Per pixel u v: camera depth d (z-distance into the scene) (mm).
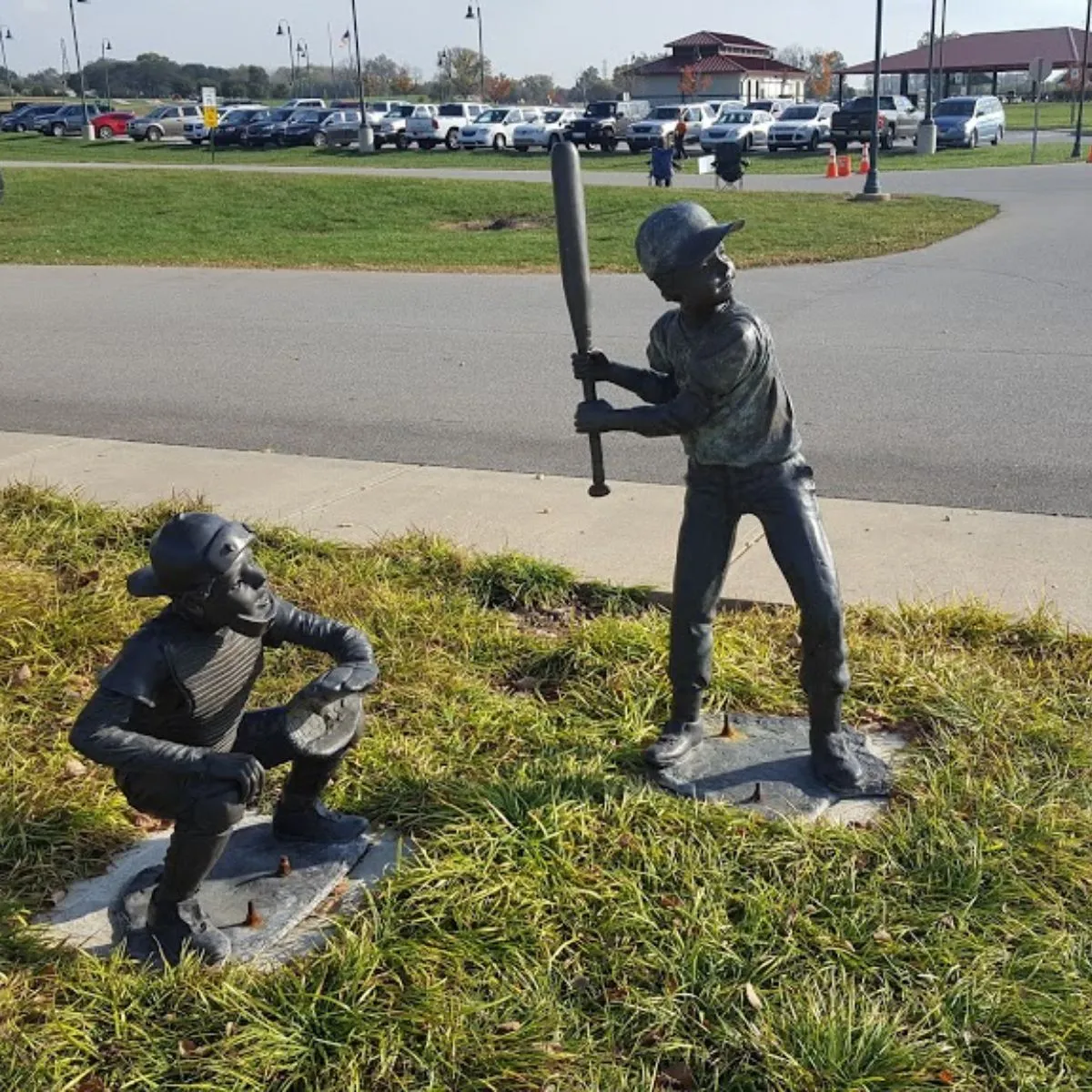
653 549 6473
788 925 3402
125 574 6094
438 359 12062
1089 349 11742
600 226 21969
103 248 21406
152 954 3344
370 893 3547
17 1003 3176
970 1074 2938
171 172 32562
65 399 10656
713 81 86438
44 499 7113
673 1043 3025
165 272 18672
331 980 3229
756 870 3654
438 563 6109
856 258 18062
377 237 22344
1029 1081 2887
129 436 9305
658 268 3506
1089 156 36250
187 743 3287
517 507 7262
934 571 6078
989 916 3434
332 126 48875
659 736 4309
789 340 12453
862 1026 3014
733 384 3646
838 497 7391
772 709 4734
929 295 14906
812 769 4168
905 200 24875
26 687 4973
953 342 12195
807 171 35062
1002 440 8656
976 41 77125
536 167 38000
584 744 4430
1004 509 7094
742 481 3846
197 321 14531
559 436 9094
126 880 3809
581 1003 3193
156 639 3131
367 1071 2986
